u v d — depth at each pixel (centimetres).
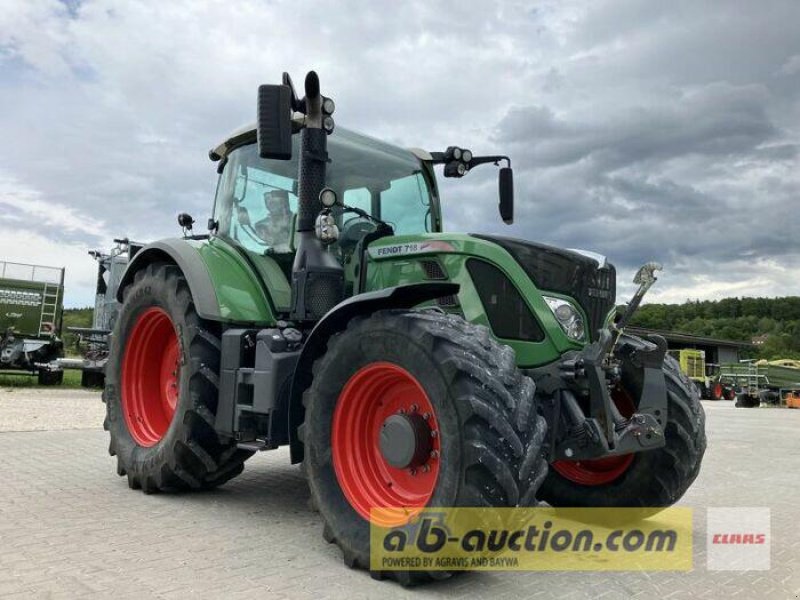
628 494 400
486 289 354
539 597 279
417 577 278
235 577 287
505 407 275
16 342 1559
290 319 401
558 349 345
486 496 264
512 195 490
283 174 452
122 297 533
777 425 1260
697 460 390
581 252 382
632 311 349
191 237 532
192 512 406
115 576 283
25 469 530
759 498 508
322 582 284
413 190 479
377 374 316
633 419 334
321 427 326
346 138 457
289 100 362
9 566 293
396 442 304
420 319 300
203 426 424
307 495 464
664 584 303
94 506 413
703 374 3159
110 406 504
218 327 441
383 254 390
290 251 436
